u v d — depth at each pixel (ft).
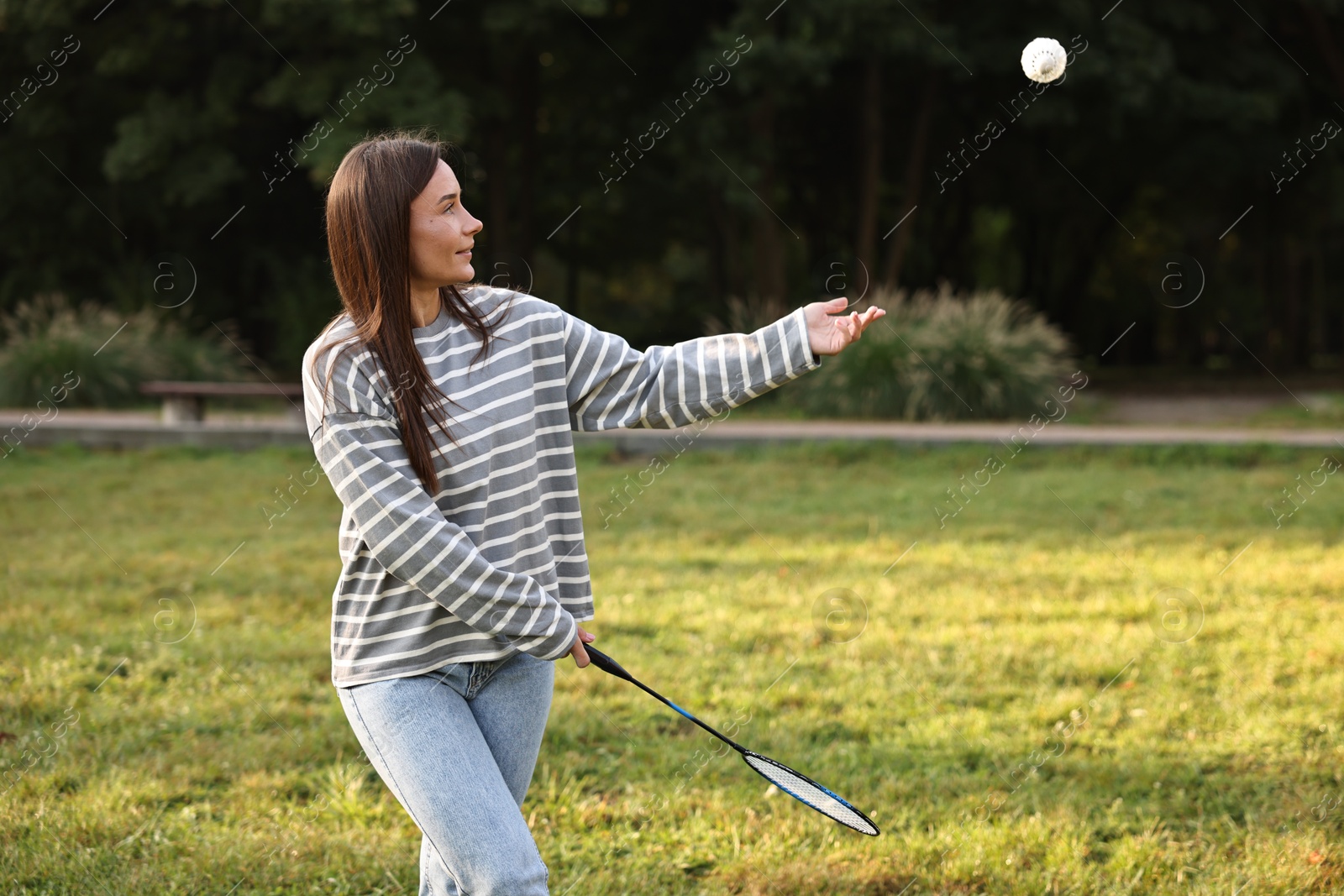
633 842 12.21
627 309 122.01
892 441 41.09
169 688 16.63
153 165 63.52
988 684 16.78
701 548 26.53
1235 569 23.36
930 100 67.26
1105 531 27.99
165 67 66.64
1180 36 64.39
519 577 7.36
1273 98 64.44
